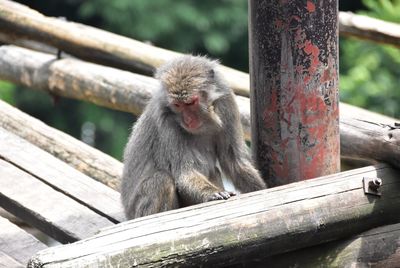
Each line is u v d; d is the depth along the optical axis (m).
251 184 12.20
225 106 12.41
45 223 12.87
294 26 11.31
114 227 9.80
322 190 10.89
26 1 43.41
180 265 9.80
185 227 9.92
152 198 12.09
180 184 12.05
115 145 39.25
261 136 11.91
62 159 15.34
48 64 18.83
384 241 10.91
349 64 30.09
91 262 9.26
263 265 10.79
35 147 15.42
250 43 11.85
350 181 11.13
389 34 17.89
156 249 9.64
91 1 38.19
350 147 12.36
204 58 12.50
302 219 10.54
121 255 9.44
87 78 17.72
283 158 11.77
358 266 10.84
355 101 27.95
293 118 11.59
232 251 10.12
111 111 39.72
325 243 11.03
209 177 12.74
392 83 28.44
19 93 38.84
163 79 12.06
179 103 11.92
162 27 38.25
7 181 14.02
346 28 18.34
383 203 11.20
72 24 19.58
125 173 12.72
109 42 18.19
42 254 9.21
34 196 13.53
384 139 11.67
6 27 18.84
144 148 12.41
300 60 11.41
